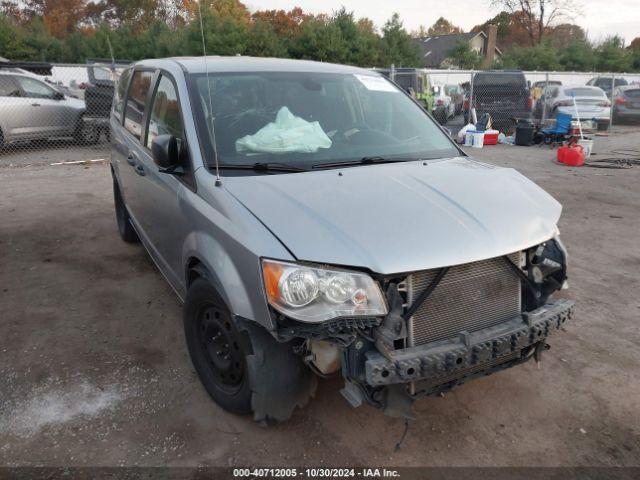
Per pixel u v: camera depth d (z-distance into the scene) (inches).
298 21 1673.2
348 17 1365.7
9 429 115.3
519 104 687.7
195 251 119.6
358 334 96.0
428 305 100.9
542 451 112.4
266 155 128.0
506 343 103.5
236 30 1171.9
